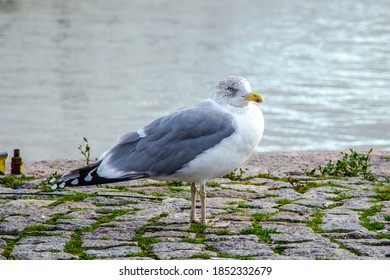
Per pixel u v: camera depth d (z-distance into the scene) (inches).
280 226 324.8
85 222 333.1
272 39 2070.6
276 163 461.7
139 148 320.2
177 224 332.2
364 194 384.2
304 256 285.9
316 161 467.8
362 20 2586.1
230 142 319.3
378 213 346.6
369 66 1631.4
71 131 1048.2
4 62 1614.2
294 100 1256.2
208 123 319.0
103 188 397.1
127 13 2662.4
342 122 1100.5
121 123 1095.6
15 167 427.5
